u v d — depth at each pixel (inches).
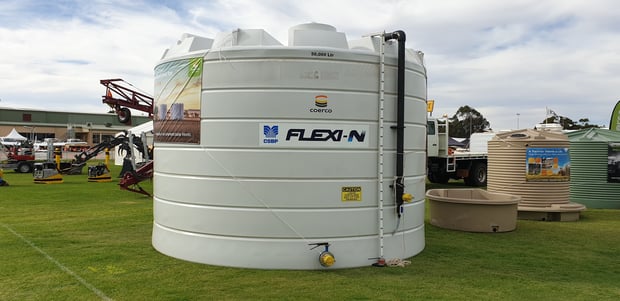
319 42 229.5
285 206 223.3
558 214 398.0
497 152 422.9
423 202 274.8
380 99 234.1
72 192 606.5
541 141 403.5
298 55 222.4
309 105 223.1
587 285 207.9
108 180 808.9
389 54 240.5
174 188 245.8
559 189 404.8
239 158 225.0
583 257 263.6
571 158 504.1
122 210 436.5
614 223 387.2
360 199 231.9
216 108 229.1
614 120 696.4
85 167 1200.8
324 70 224.8
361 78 230.5
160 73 258.4
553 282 211.9
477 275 222.1
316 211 225.0
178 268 225.3
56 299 181.9
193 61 236.4
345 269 227.8
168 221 251.0
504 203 339.9
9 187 679.1
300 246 224.4
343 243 229.3
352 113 229.0
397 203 241.9
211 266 228.7
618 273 229.8
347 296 186.2
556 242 305.6
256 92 223.5
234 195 226.2
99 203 491.5
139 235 312.2
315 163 224.1
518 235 330.0
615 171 482.6
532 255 267.1
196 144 234.4
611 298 189.3
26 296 185.5
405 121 248.7
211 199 230.5
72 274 216.1
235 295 186.4
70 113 2920.8
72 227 342.6
